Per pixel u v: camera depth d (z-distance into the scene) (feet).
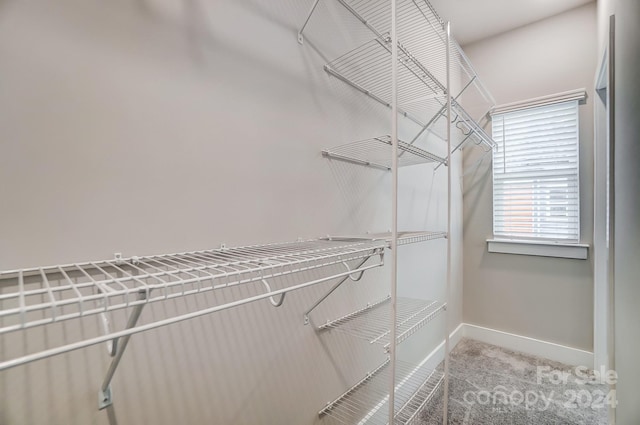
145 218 2.29
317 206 3.87
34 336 1.82
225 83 2.83
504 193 8.04
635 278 3.40
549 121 7.34
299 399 3.62
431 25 4.62
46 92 1.84
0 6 1.70
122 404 2.18
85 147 2.00
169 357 2.44
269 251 2.79
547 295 7.39
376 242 3.53
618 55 3.80
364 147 4.21
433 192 7.03
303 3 3.66
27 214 1.78
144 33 2.28
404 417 4.98
